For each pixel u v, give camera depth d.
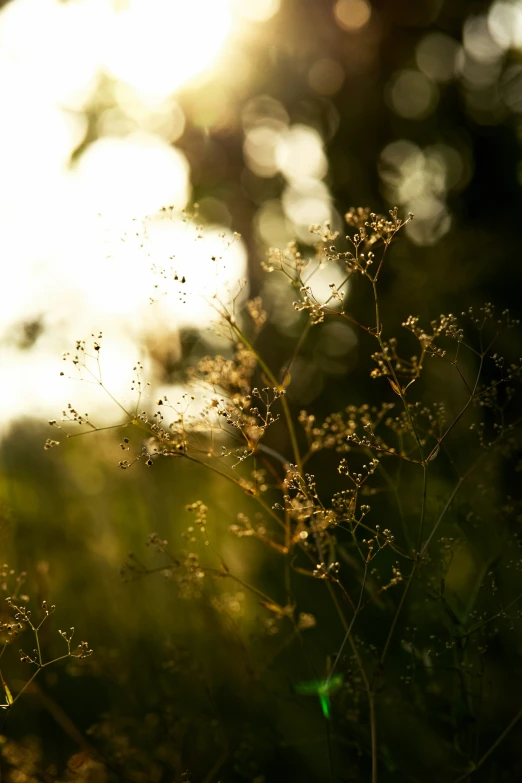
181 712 2.18
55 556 2.43
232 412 1.46
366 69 5.97
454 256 3.83
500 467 2.09
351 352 4.28
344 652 2.06
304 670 2.09
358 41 6.00
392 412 3.00
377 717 1.90
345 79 6.08
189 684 2.24
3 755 1.87
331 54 6.13
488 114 5.34
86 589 2.41
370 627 2.18
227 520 2.49
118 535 2.48
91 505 2.53
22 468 2.60
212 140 6.59
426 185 5.55
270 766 1.99
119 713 2.20
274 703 2.07
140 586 2.39
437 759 1.89
